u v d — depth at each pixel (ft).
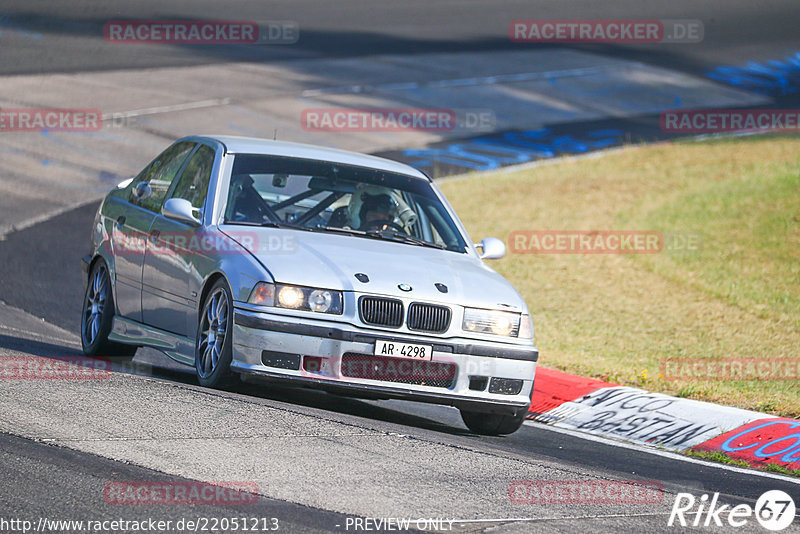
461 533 55.06
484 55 403.54
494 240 102.27
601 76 383.86
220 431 70.54
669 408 100.89
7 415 69.72
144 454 63.82
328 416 79.82
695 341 141.28
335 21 447.83
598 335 143.74
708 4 536.83
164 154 109.29
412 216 98.89
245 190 94.38
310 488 60.29
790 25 496.23
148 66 329.31
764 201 207.21
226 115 282.15
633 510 63.36
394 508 58.34
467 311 85.87
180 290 91.66
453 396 84.53
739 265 176.76
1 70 301.02
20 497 54.60
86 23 384.47
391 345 82.79
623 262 183.11
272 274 82.89
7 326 121.19
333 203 96.37
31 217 188.55
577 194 229.45
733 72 403.34
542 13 495.41
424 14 479.41
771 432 93.45
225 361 84.02
